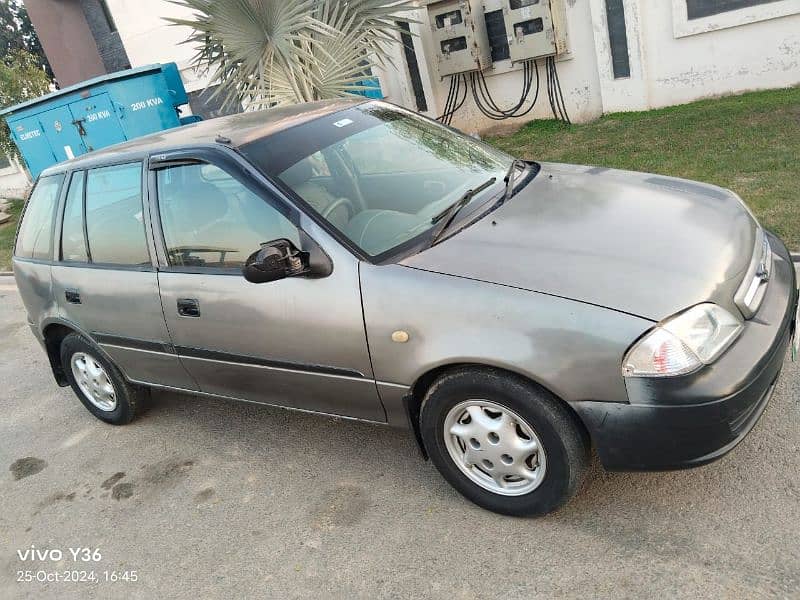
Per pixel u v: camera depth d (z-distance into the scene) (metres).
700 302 2.44
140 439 4.41
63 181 4.31
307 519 3.25
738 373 2.38
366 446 3.72
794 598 2.26
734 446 2.46
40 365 6.22
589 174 3.59
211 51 7.53
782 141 6.50
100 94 9.70
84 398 4.75
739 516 2.65
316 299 2.99
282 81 7.04
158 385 4.16
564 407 2.57
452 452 2.95
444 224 3.05
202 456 4.02
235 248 3.30
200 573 3.07
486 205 3.26
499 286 2.61
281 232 3.14
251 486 3.62
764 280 2.78
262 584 2.91
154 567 3.19
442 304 2.68
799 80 7.89
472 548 2.82
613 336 2.38
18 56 15.42
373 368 2.94
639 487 2.92
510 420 2.72
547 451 2.64
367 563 2.88
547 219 2.99
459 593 2.61
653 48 8.57
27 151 11.00
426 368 2.75
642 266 2.57
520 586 2.57
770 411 3.19
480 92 10.09
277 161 3.29
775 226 4.79
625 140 7.85
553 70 9.34
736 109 7.74
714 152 6.67
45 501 3.97
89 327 4.18
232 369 3.52
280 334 3.16
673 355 2.34
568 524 2.82
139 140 4.19
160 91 9.71
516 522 2.91
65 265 4.23
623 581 2.49
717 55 8.23
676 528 2.67
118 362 4.23
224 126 3.80
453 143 3.92
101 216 3.96
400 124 3.92
